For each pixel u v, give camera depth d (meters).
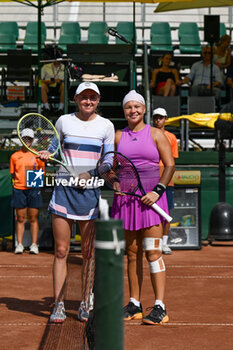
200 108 17.66
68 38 22.78
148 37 25.50
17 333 5.55
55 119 16.28
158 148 5.96
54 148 6.11
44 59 16.23
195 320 6.20
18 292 7.62
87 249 5.20
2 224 13.70
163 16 26.61
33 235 11.86
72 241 7.64
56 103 17.03
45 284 8.23
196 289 7.97
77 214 5.44
